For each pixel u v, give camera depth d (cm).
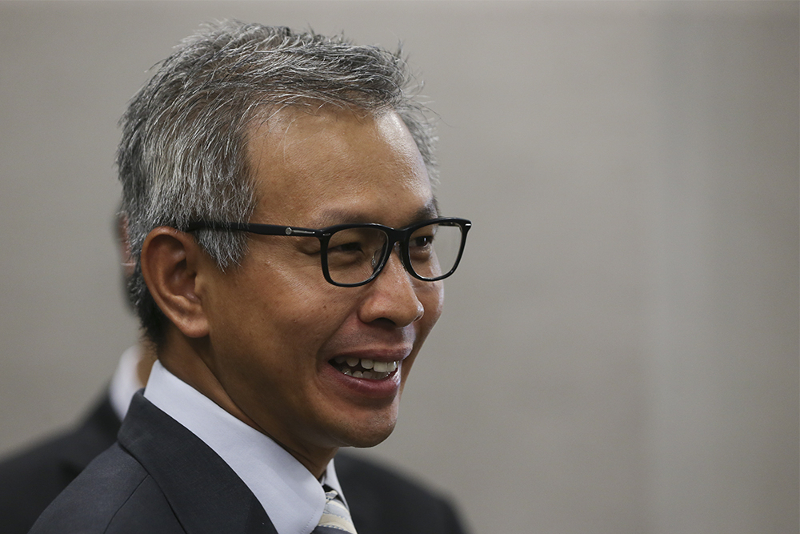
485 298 902
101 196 809
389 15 873
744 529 956
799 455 966
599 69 914
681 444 933
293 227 279
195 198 289
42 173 800
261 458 306
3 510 438
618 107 916
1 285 791
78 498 274
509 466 902
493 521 895
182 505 282
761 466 967
